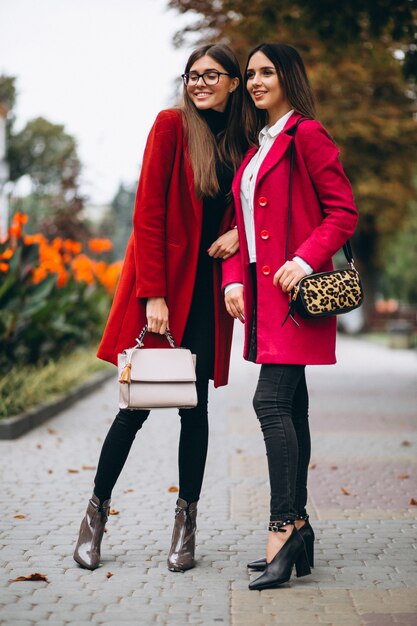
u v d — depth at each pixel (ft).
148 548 13.61
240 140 12.67
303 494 12.54
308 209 11.94
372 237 116.47
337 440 25.82
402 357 72.64
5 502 16.87
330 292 11.60
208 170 12.02
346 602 11.06
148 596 11.27
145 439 25.45
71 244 42.80
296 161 11.93
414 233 107.14
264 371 11.98
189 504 12.62
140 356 11.84
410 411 33.53
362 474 20.34
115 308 12.48
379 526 15.26
